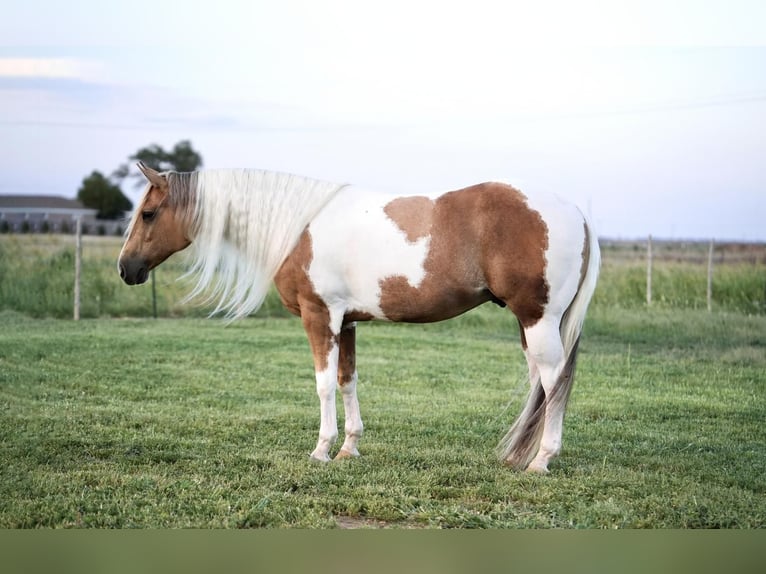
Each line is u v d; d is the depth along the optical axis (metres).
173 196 5.54
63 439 5.74
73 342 10.16
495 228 4.86
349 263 5.11
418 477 4.90
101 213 57.00
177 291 14.22
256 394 7.55
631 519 4.26
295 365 9.06
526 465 5.16
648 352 10.07
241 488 4.75
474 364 9.33
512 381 8.38
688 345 10.49
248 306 5.59
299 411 6.85
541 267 4.82
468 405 7.22
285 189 5.40
